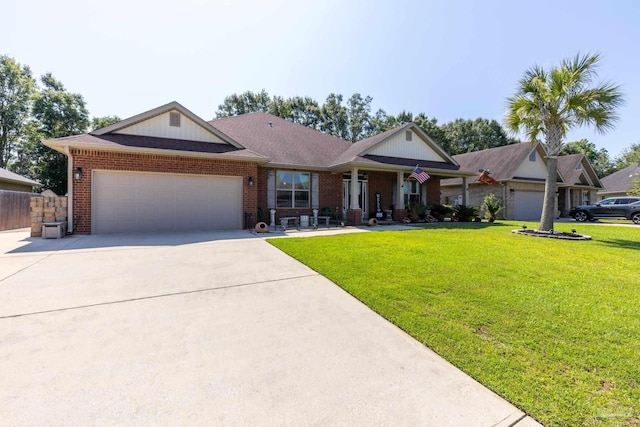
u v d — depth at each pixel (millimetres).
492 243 8516
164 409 2053
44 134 31250
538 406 2092
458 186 24047
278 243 8320
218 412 2035
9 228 14469
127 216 10547
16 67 31234
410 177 15844
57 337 3027
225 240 9000
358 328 3338
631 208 17656
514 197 21547
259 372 2496
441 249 7492
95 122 37031
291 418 1990
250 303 4035
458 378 2434
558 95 10258
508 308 3795
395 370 2547
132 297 4191
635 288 4586
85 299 4090
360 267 5727
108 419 1950
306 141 17172
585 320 3445
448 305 3904
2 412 1982
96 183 10141
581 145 47781
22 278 4992
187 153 10836
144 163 10664
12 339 2971
